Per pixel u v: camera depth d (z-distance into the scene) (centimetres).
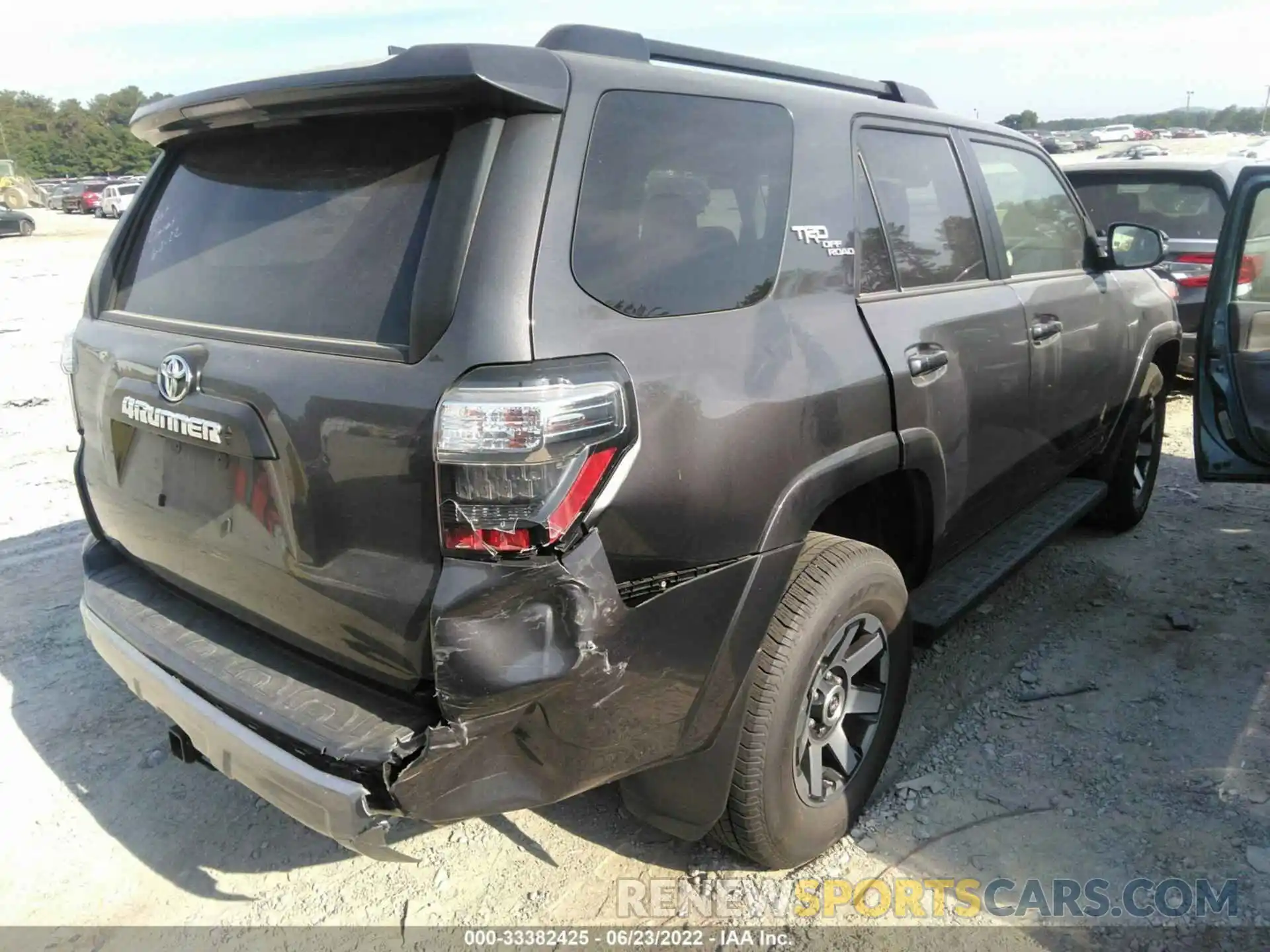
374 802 182
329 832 183
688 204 220
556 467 176
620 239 201
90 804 298
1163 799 281
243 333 216
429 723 186
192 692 211
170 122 246
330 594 195
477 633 176
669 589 200
